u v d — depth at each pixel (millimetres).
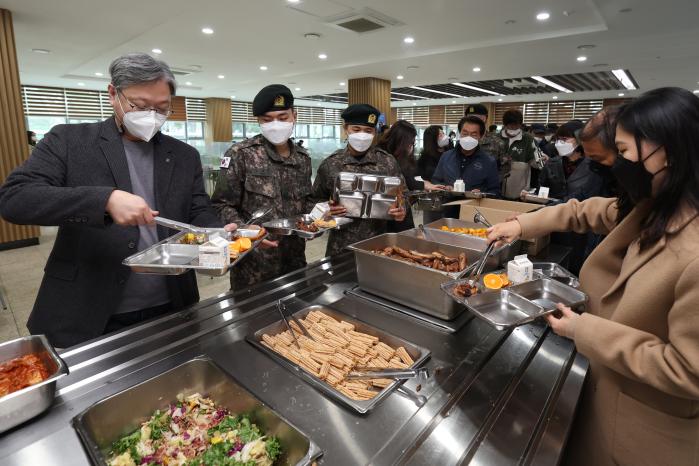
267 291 1257
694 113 605
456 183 2670
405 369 842
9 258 4020
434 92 11883
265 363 884
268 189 1652
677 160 615
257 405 747
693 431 730
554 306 926
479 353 937
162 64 1009
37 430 670
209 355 905
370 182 1673
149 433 758
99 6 4160
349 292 1269
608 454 854
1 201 938
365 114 1868
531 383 841
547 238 1798
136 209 906
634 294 709
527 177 3695
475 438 677
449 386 812
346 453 634
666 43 5484
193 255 1015
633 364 654
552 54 6262
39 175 978
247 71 8141
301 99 14227
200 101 13062
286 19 4660
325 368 852
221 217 1592
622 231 840
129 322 1165
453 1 4074
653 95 647
